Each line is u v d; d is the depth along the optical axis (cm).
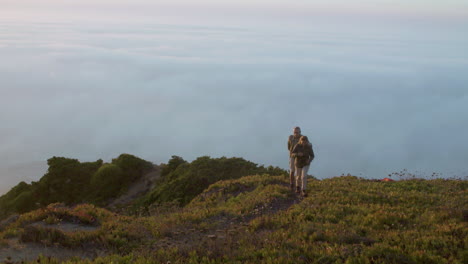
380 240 829
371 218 1001
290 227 962
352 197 1288
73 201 3028
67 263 725
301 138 1355
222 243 829
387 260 690
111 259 746
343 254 726
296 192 1386
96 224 1135
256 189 1506
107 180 3131
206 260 736
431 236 821
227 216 1172
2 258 794
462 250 734
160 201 2247
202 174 2408
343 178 1844
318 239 853
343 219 1021
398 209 1114
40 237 904
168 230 1005
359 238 830
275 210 1202
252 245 820
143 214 1525
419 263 694
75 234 930
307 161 1339
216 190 1639
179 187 2300
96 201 2936
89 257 821
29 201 2997
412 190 1436
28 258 802
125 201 2936
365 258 695
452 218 977
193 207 1425
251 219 1131
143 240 933
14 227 1081
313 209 1120
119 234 959
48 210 1184
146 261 732
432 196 1312
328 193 1352
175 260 743
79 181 3222
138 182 3256
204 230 1016
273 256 734
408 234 851
